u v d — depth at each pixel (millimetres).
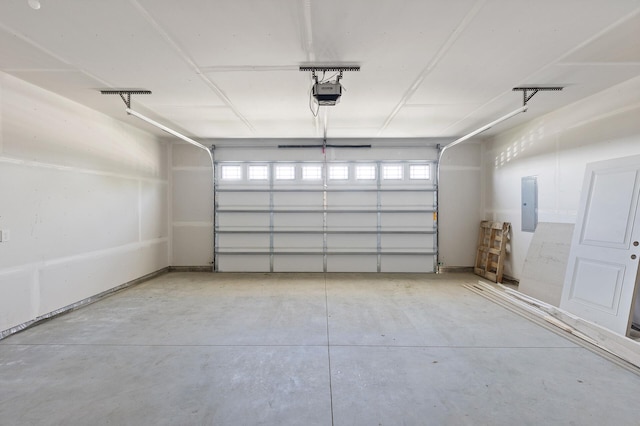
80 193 4473
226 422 2119
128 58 3051
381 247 6957
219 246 6980
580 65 3213
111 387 2516
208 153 6973
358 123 5574
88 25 2479
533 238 5020
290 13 2330
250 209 6980
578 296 3834
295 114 4992
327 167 6973
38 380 2613
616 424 2090
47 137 3930
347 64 3193
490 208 6648
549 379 2631
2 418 2145
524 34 2617
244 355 3066
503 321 3982
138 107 4602
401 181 6961
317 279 6348
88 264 4641
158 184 6566
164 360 2961
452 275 6703
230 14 2340
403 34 2627
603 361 2934
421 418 2156
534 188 5254
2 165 3408
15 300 3561
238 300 4898
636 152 3549
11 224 3500
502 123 5535
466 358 3002
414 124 5645
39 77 3500
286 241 6977
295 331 3668
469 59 3084
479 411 2227
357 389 2496
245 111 4820
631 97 3594
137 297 5027
